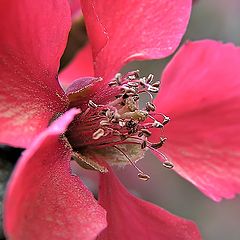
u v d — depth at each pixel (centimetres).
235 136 12
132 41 11
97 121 10
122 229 11
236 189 12
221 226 26
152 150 11
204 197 26
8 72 9
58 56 10
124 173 21
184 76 12
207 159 12
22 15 9
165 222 11
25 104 9
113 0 11
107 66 11
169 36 11
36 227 9
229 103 12
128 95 11
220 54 12
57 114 10
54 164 10
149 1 11
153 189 24
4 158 10
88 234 9
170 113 12
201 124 12
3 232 10
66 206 9
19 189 8
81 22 12
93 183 12
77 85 10
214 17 26
